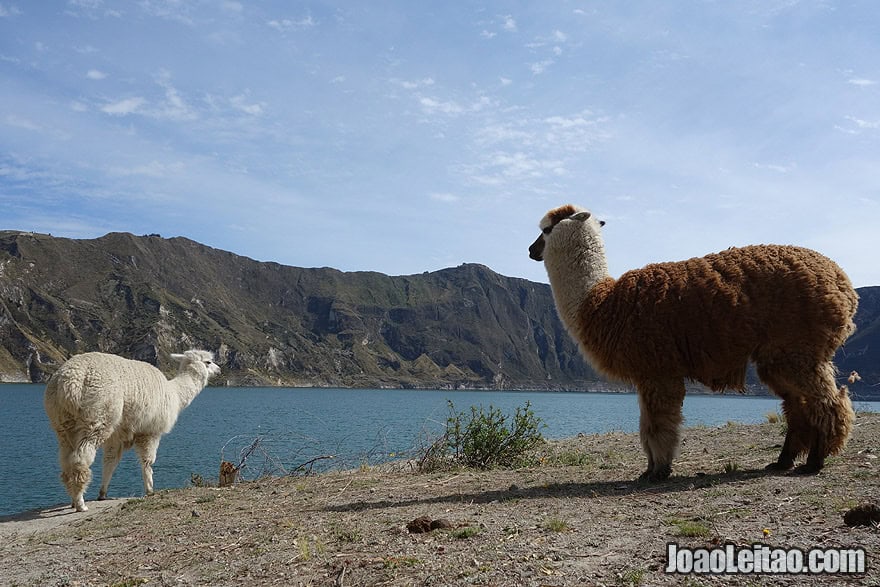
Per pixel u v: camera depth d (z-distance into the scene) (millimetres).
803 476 6809
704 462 8797
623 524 5406
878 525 4691
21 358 127812
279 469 13695
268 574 4914
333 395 115438
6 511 13328
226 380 158250
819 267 6887
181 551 6035
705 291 6934
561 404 87375
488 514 6180
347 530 5926
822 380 6828
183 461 20391
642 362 7156
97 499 11016
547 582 4113
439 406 67812
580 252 7809
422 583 4266
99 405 9828
